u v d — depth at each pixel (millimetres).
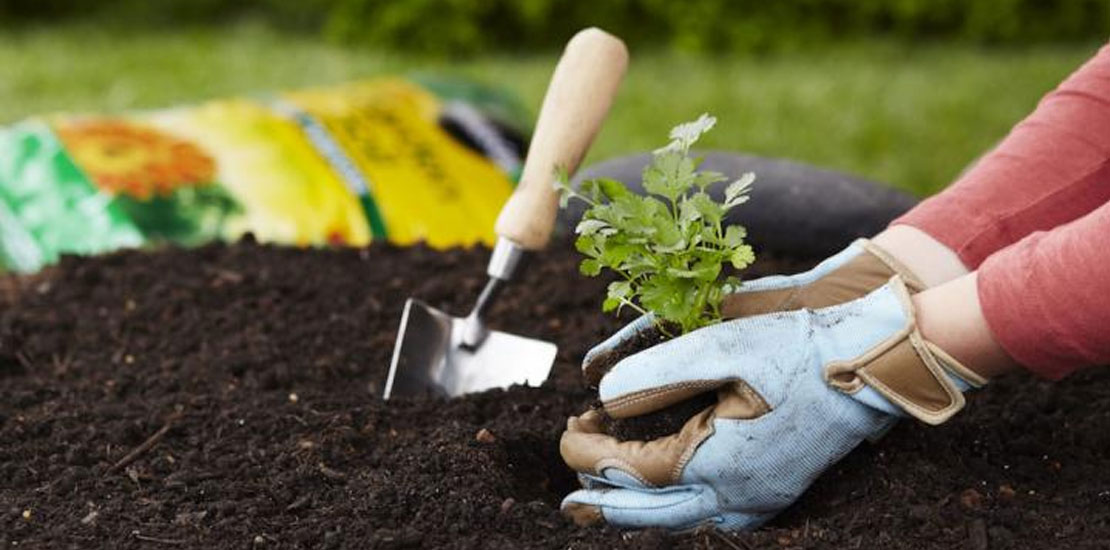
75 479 1324
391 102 2281
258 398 1456
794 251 1679
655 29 3746
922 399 1204
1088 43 3699
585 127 1386
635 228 1223
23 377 1546
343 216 2029
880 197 1664
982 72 3338
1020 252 1182
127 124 2123
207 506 1291
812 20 3682
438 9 3609
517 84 3201
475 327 1450
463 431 1349
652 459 1228
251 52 3627
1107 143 1305
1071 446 1347
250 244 1761
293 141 2113
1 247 2027
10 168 2061
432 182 2119
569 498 1260
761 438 1207
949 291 1200
